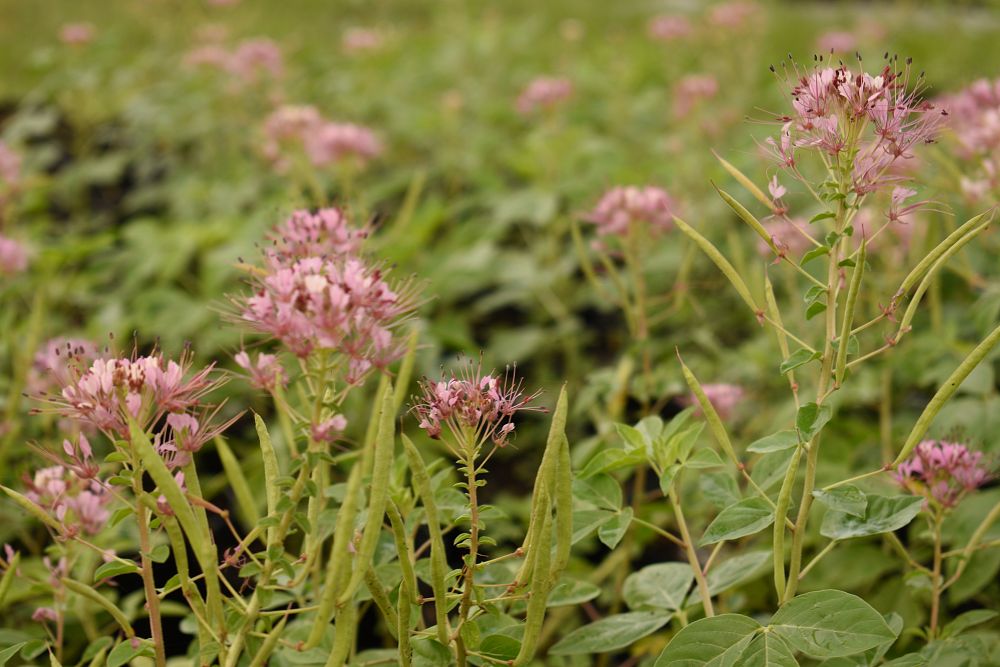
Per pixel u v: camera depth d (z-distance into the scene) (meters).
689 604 0.84
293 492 0.75
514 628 0.80
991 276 1.15
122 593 1.06
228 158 2.12
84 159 2.08
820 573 0.98
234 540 1.12
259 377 0.76
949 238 0.76
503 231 1.67
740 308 1.46
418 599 0.76
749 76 2.32
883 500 0.80
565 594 0.85
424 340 1.28
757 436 1.15
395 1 3.53
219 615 0.75
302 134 1.50
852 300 0.75
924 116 0.79
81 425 0.99
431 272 1.42
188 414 0.76
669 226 1.06
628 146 2.09
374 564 0.84
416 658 0.80
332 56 2.71
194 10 2.67
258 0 3.40
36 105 2.33
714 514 1.08
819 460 1.07
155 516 0.77
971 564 0.93
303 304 0.73
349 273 0.74
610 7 3.71
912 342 1.09
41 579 0.98
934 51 2.83
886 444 1.07
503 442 0.76
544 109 1.78
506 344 1.45
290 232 0.83
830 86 0.77
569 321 1.46
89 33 2.16
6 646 0.86
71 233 1.88
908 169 0.99
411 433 1.20
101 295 1.62
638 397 1.05
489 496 1.25
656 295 1.47
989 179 1.02
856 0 4.08
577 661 0.93
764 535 1.05
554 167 1.73
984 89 1.08
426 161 2.12
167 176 2.13
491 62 2.62
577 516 0.83
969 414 1.02
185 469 0.76
